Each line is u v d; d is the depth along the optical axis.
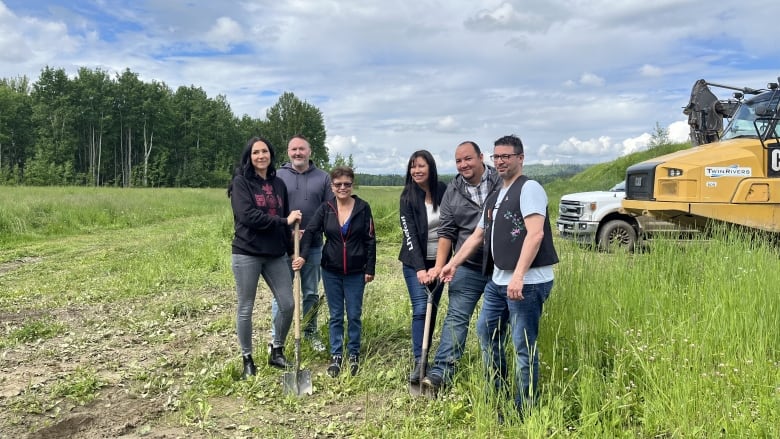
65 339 6.17
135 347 5.89
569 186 32.75
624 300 5.09
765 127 9.02
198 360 5.36
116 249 13.16
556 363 4.35
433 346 5.26
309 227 5.06
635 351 4.25
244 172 4.89
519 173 3.81
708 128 11.04
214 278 9.51
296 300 4.78
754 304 4.81
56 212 18.14
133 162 70.31
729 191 8.88
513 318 3.77
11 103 65.50
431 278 4.51
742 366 4.03
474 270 4.34
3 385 4.80
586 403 3.78
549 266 3.78
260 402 4.46
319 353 5.44
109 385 4.80
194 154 75.38
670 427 3.62
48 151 62.28
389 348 5.50
